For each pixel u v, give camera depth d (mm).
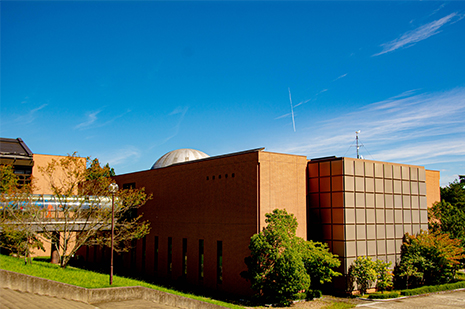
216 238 32156
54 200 32938
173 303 20828
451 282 35656
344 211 30969
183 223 36031
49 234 31250
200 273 33500
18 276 19266
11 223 29156
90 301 18953
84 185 34438
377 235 33156
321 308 25844
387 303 27453
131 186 45562
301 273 26078
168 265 37469
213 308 22766
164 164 49812
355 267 30438
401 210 35688
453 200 49500
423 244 33906
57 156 50594
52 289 18609
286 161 31578
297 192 32156
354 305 26750
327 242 31766
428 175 46500
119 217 36719
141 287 21219
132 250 43125
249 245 27234
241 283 29328
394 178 35625
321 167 33000
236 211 30609
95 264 47594
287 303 26469
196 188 35000
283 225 27297
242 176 30500
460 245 37031
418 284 35312
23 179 47750
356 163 32500
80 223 33156
